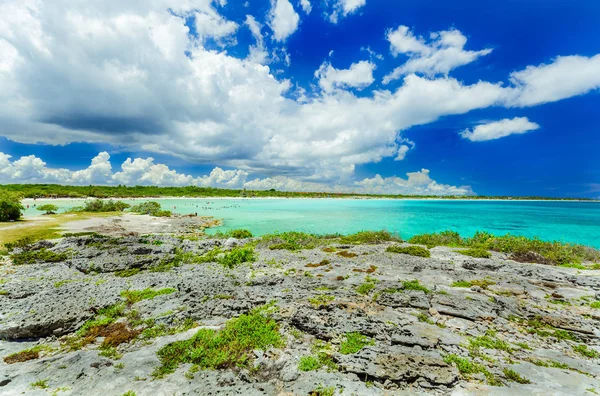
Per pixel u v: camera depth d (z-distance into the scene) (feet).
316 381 20.27
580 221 160.45
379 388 19.70
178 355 23.32
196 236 91.97
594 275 45.19
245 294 35.96
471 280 41.55
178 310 31.17
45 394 18.75
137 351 24.26
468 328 27.63
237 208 228.63
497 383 19.90
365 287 37.93
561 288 38.78
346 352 23.61
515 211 234.99
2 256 57.06
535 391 18.98
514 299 34.19
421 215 187.42
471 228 133.28
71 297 34.55
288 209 225.56
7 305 32.24
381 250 62.64
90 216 141.18
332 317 28.73
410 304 32.48
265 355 23.45
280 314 29.60
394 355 22.41
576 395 18.56
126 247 57.62
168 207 229.45
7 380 20.13
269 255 58.59
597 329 27.17
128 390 19.17
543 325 28.63
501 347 24.41
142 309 31.89
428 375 20.11
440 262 52.60
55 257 52.70
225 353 23.17
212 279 41.86
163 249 58.59
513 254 60.44
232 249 64.44
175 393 18.97
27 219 120.47
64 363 22.12
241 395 18.90
